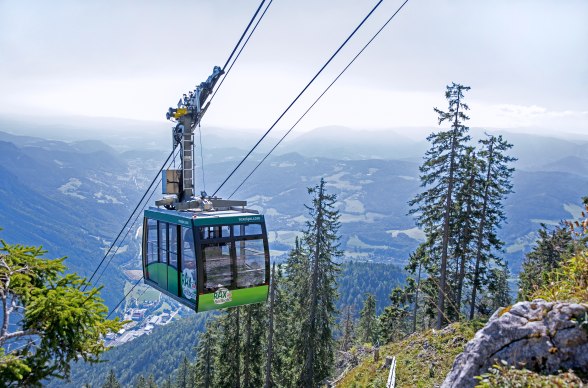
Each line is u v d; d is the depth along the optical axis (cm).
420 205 3192
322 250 3159
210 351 4300
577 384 601
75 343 724
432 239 3198
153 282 1603
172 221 1440
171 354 17600
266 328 3544
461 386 727
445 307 3088
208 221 1330
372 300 5900
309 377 3225
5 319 694
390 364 1892
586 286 807
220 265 1338
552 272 973
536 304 754
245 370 3503
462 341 1783
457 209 3173
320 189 3175
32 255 814
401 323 4272
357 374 2059
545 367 677
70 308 712
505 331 734
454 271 3328
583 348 666
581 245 894
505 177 3297
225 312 3547
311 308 3216
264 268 1409
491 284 3316
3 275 743
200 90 1556
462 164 2970
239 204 1553
